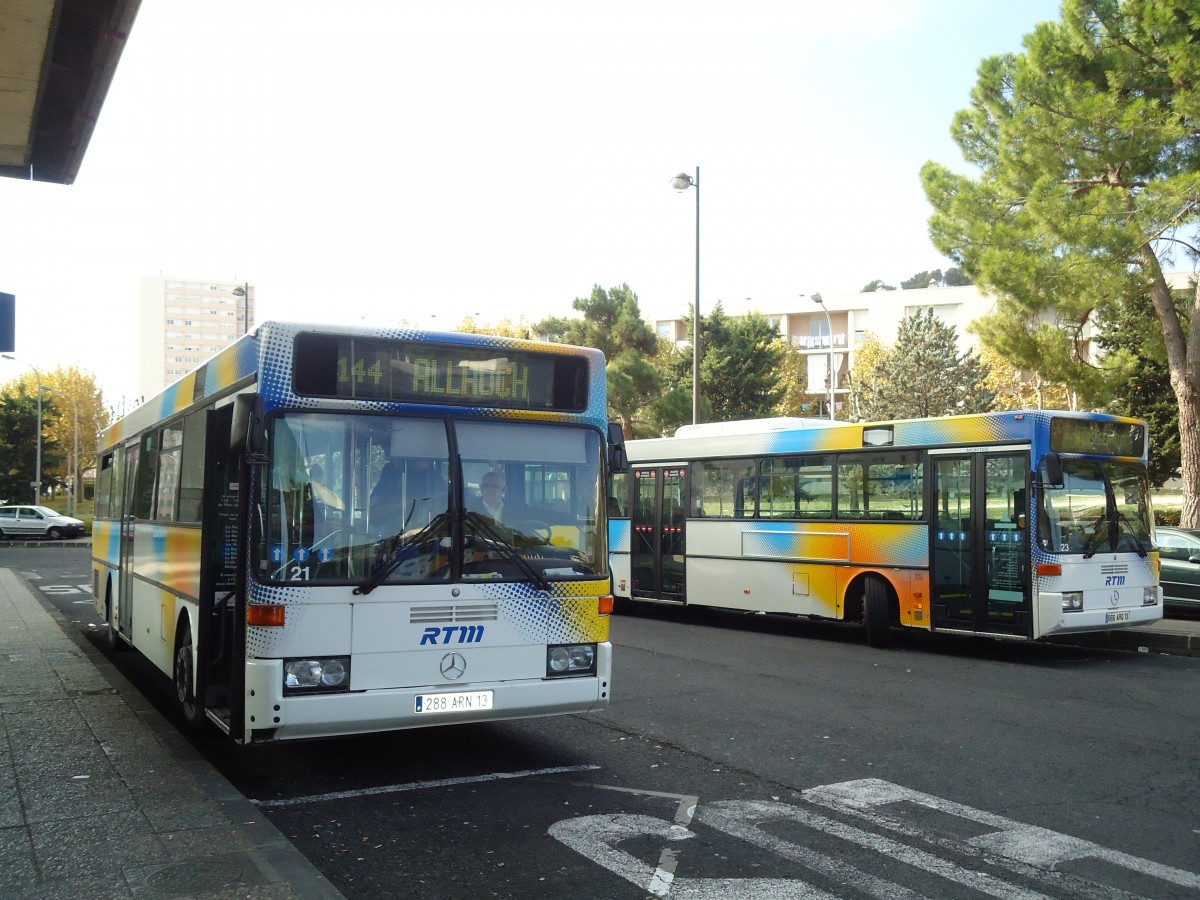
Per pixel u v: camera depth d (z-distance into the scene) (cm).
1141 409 3734
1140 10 2155
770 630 1686
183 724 924
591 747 839
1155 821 645
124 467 1273
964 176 2586
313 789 707
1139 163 2208
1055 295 2247
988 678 1198
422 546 707
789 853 577
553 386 779
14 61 1075
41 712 880
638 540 1881
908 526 1427
